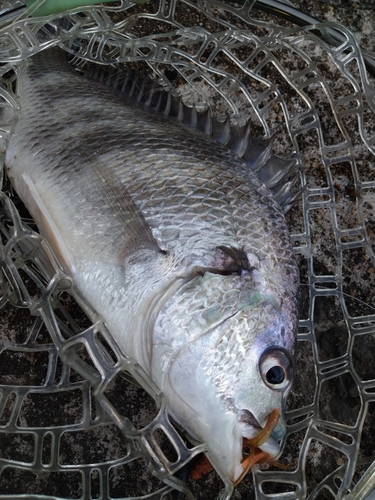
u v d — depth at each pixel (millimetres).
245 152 387
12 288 316
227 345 303
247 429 301
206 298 307
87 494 294
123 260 316
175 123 366
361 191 436
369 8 494
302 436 383
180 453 285
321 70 473
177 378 307
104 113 344
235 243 322
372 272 435
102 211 321
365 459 348
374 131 469
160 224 318
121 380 364
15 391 290
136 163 328
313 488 375
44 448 341
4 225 343
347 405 398
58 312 362
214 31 466
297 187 434
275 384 306
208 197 327
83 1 313
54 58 376
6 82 359
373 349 416
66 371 298
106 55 402
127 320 317
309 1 489
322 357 409
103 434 354
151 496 303
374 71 417
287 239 341
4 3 410
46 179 328
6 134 336
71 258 323
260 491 323
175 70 443
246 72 413
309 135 455
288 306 323
